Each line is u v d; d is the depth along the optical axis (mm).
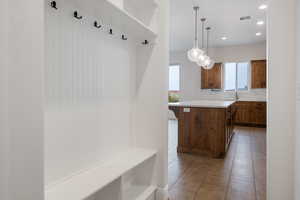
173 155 3697
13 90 782
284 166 1775
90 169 1608
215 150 3594
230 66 7523
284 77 1754
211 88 7652
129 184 2135
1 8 743
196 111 3746
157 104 2152
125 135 2105
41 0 871
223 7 4023
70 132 1430
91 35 1610
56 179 1323
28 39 829
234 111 5762
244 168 3014
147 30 1929
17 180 801
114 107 1922
